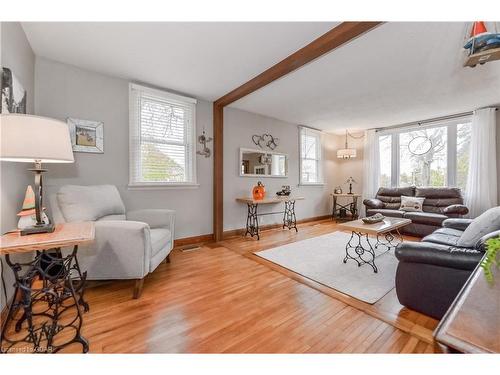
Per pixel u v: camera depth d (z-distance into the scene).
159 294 1.98
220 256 2.99
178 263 2.74
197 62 2.52
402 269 1.74
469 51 1.71
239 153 4.24
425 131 4.89
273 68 2.60
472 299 0.70
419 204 4.37
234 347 1.34
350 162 6.20
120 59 2.45
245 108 4.18
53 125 1.30
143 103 3.09
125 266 1.90
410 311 1.72
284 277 2.34
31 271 1.36
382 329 1.51
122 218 2.41
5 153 1.14
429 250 1.62
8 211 1.67
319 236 4.08
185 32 2.00
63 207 1.98
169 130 3.32
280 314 1.69
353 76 2.87
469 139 4.33
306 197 5.55
